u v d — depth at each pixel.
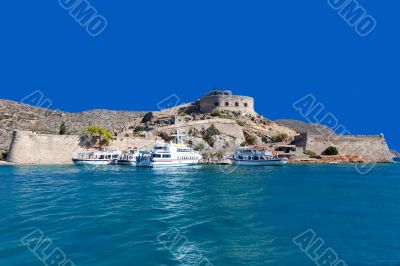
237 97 131.38
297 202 25.30
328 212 21.38
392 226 17.64
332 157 91.62
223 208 22.42
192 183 38.97
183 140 98.94
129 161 78.69
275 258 12.48
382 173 58.53
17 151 80.06
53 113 174.25
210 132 103.56
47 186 35.22
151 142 93.56
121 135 96.12
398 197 28.44
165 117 120.94
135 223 17.53
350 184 39.03
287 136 111.62
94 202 24.41
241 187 34.91
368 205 24.16
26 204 23.31
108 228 16.34
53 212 20.28
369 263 12.17
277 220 18.84
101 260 11.88
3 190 31.55
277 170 64.06
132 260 11.93
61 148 83.81
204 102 131.75
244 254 12.88
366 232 16.39
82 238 14.52
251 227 17.14
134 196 27.80
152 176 49.31
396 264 12.06
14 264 11.44
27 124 149.50
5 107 167.25
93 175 50.94
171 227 16.80
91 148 86.44
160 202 24.64
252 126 117.25
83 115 176.75
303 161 89.81
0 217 18.70
